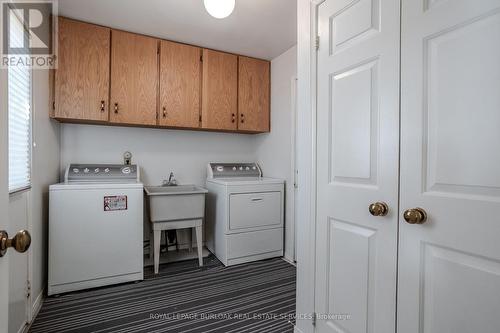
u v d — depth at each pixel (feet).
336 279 4.05
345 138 3.91
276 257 9.37
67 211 6.53
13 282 4.61
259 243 9.06
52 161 7.22
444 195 2.74
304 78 4.70
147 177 9.46
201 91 8.96
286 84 9.30
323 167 4.30
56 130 7.63
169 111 8.46
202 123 8.98
